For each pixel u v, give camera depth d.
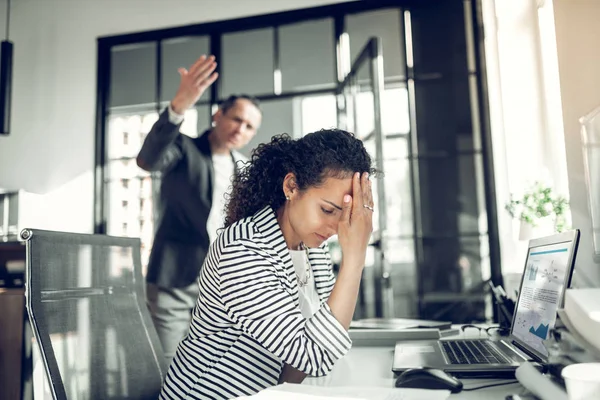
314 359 0.85
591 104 1.67
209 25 3.63
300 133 6.21
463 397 0.75
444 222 4.27
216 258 0.95
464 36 3.79
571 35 1.71
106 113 3.78
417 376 0.79
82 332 1.03
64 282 1.02
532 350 0.91
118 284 1.18
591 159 1.59
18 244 2.63
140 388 1.11
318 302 1.15
